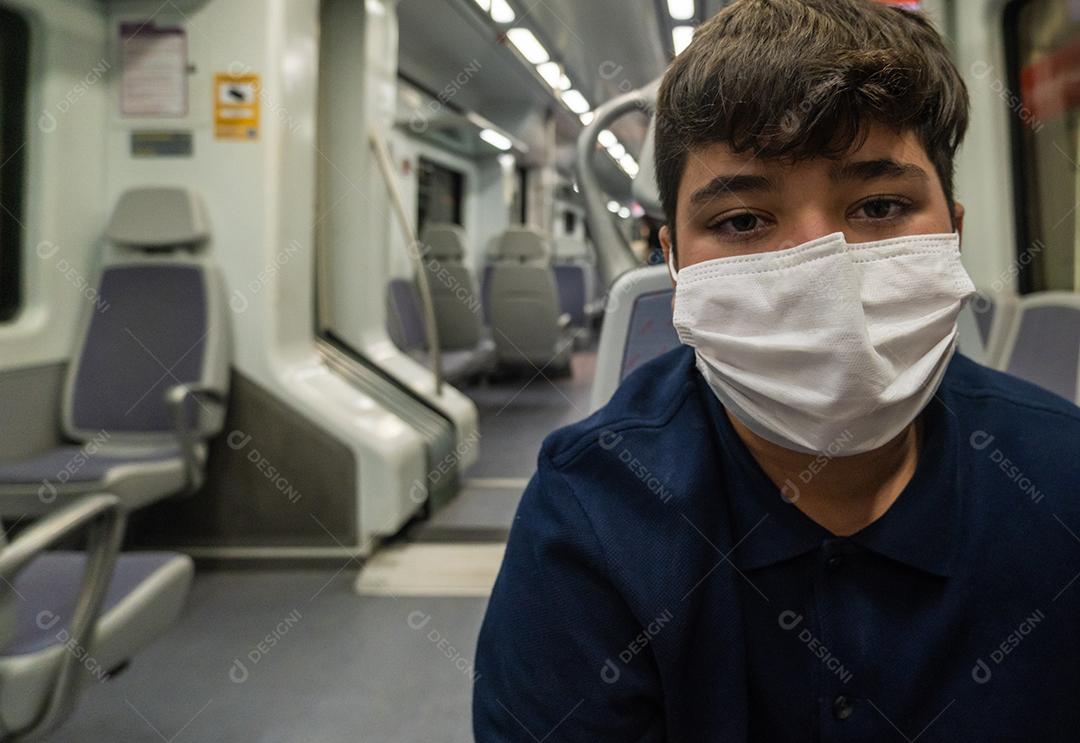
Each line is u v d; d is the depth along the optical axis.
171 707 1.89
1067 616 0.57
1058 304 2.58
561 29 5.55
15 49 2.65
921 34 0.61
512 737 0.60
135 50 2.90
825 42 0.54
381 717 1.85
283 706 1.90
